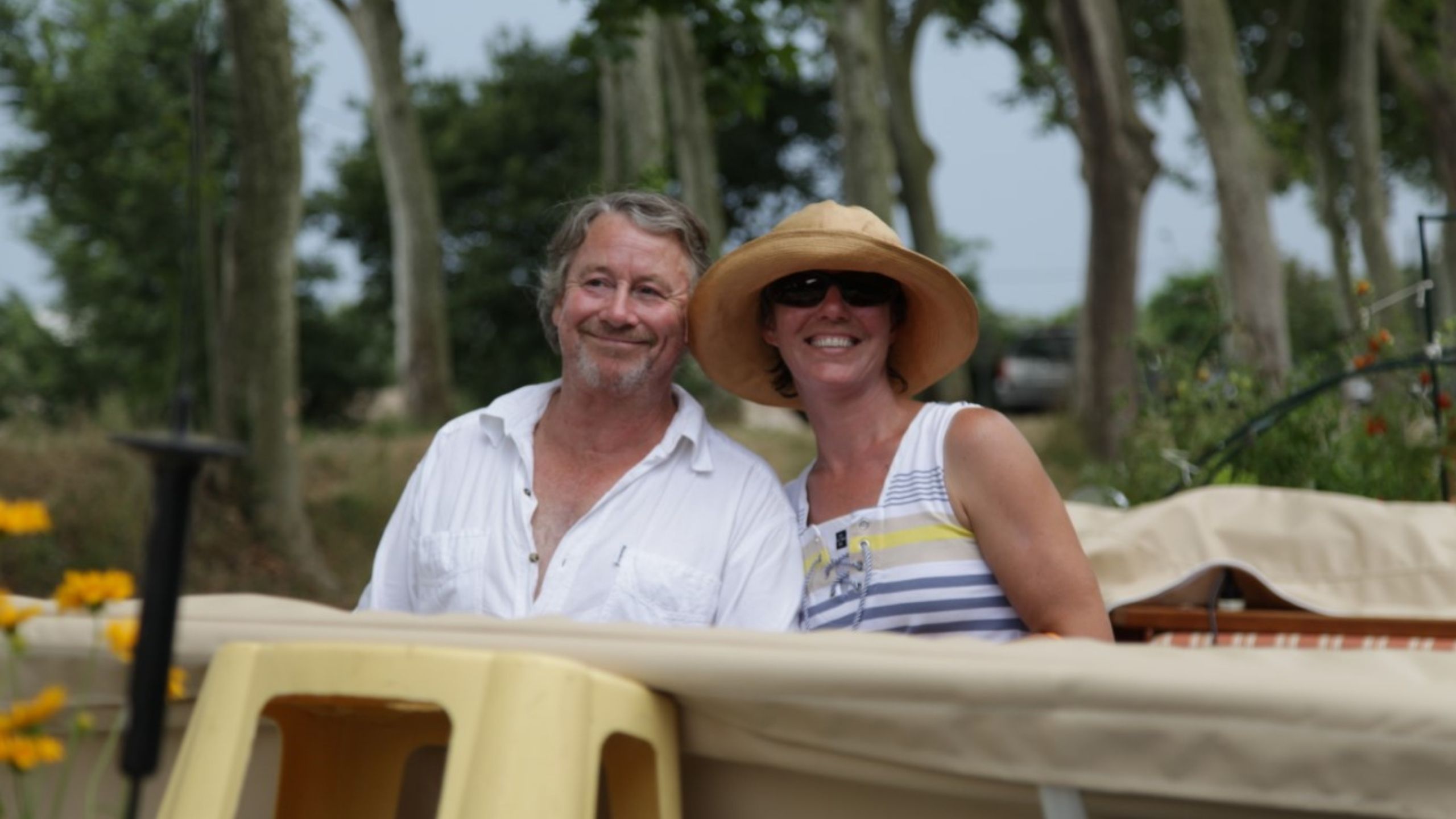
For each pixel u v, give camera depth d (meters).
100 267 25.16
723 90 9.59
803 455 15.42
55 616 1.88
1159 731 1.43
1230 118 17.95
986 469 2.73
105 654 1.84
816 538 2.90
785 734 1.57
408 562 3.00
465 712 1.50
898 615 2.76
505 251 31.58
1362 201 23.08
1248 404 5.80
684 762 1.67
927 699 1.49
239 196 10.96
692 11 9.39
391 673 1.54
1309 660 1.58
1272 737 1.41
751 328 3.11
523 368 31.45
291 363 11.22
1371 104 23.14
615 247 2.96
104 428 13.05
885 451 2.88
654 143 19.88
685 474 2.92
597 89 32.59
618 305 2.92
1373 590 3.39
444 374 21.39
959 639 1.61
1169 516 3.60
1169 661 1.51
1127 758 1.44
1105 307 17.61
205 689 1.63
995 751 1.48
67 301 26.48
